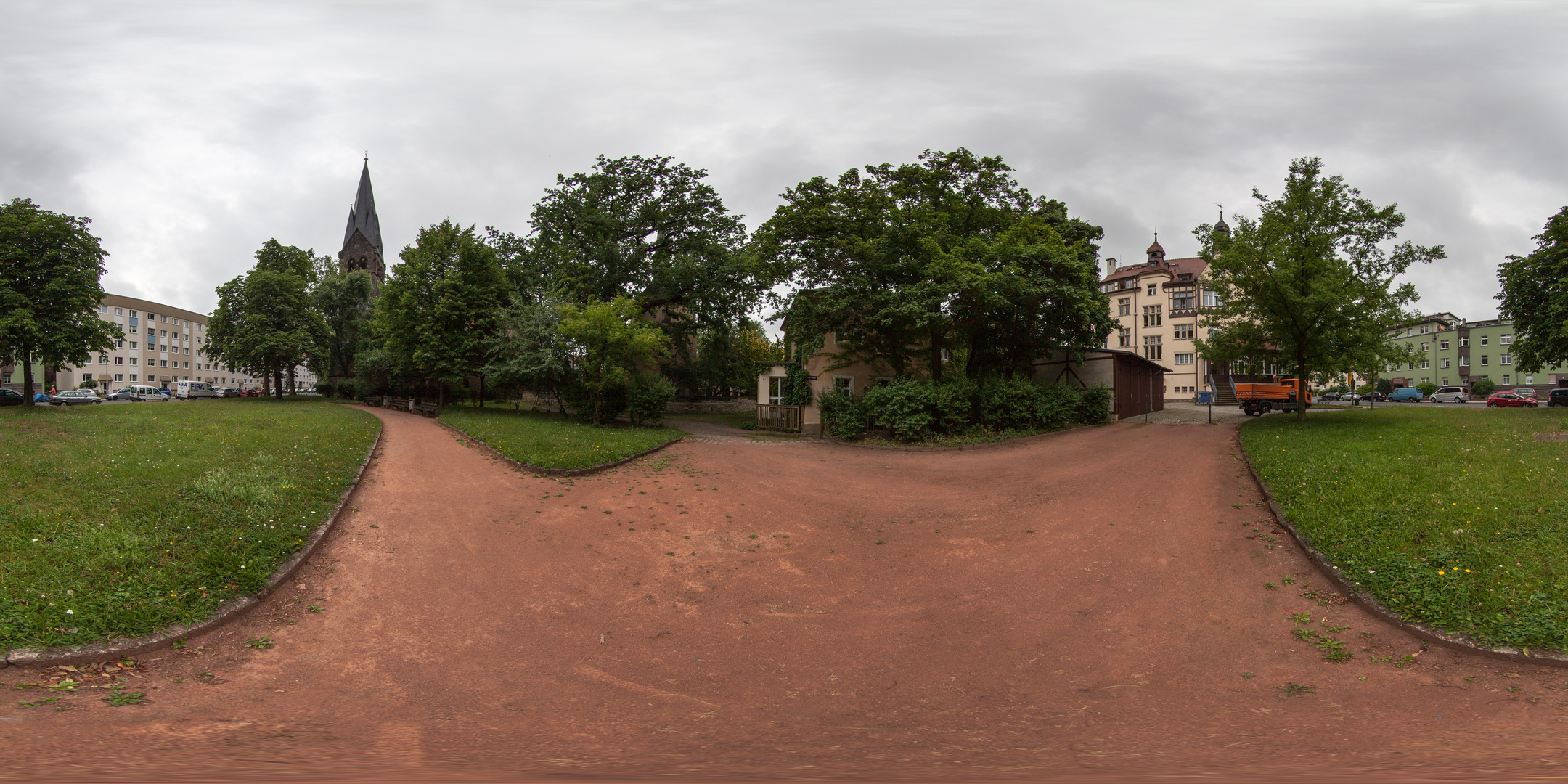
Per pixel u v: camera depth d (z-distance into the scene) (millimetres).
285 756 4234
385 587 8008
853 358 26062
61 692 5094
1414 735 4473
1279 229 17938
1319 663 5766
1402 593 6633
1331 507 9281
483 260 32094
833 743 4562
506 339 27625
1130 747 4422
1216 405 38500
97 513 8727
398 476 13703
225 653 6105
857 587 8250
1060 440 20234
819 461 17125
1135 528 9781
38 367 69000
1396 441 14234
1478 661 5527
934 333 23062
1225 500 10773
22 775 3771
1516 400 42906
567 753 4383
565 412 28797
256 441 15195
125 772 3883
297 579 7930
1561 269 25781
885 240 21656
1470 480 9969
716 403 41406
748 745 4531
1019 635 6672
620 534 10492
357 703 5273
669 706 5262
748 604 7738
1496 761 4000
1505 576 6676
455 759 4258
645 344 24750
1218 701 5184
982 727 4809
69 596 6426
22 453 11805
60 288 24031
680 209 34406
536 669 6039
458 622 7148
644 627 7074
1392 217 18125
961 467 15977
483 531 10383
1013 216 25391
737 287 34312
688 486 13719
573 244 34219
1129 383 28188
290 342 44406
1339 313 17906
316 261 56000
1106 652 6219
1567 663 5266
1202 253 20344
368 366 39625
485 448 18234
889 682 5719
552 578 8578
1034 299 20844
